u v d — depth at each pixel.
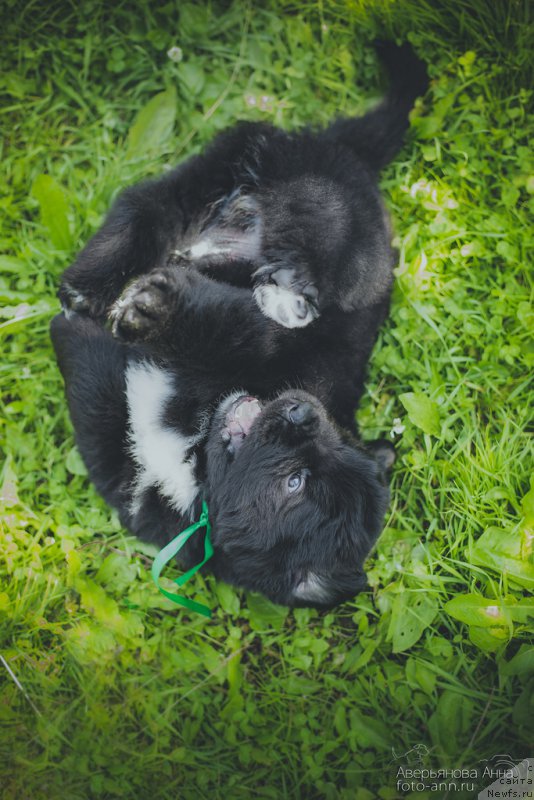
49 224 0.92
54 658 0.89
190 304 0.79
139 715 0.89
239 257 0.90
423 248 0.97
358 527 0.81
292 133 0.90
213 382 0.84
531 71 0.98
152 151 0.96
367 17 0.99
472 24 0.99
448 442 0.94
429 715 0.90
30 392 0.93
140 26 0.98
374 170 0.94
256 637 0.92
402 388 0.96
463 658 0.90
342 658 0.92
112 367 0.83
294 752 0.89
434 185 0.97
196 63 0.98
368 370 0.96
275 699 0.90
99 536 0.92
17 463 0.92
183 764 0.88
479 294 0.97
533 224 0.97
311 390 0.87
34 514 0.91
